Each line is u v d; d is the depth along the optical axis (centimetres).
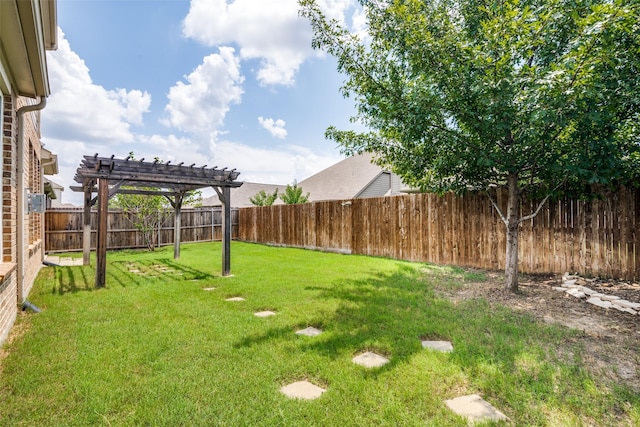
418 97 496
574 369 273
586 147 458
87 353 311
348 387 250
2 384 258
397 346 324
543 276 642
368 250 1030
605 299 462
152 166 654
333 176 2350
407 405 229
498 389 248
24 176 478
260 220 1479
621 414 221
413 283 604
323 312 433
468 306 456
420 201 884
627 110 451
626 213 566
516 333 354
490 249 742
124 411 224
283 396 240
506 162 516
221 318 414
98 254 598
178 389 248
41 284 627
